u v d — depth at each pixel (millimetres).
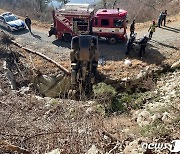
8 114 10031
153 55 18641
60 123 8938
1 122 8961
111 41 21078
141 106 13297
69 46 21141
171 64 17359
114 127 9383
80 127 8602
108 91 14203
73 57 15992
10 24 24094
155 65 17531
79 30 21172
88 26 20906
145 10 34812
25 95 13258
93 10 21547
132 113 12344
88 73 16328
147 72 16953
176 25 23812
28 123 9273
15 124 9070
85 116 9672
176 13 29297
